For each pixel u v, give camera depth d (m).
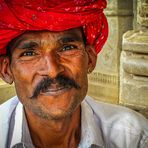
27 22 0.89
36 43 0.92
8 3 0.90
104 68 3.97
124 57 2.59
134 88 2.57
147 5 2.63
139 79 2.56
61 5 0.90
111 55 3.89
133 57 2.54
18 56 0.94
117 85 3.88
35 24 0.89
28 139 1.09
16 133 1.10
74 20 0.92
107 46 3.91
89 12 0.96
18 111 1.11
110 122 1.23
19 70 0.94
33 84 0.93
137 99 2.58
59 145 1.11
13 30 0.92
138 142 1.21
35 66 0.92
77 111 1.09
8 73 1.02
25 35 0.92
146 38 2.51
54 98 0.92
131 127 1.22
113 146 1.21
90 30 1.03
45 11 0.89
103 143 1.19
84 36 1.04
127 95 2.62
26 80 0.94
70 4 0.90
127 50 2.55
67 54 0.94
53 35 0.92
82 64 0.96
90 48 1.09
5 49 0.99
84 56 0.97
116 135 1.21
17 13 0.90
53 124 1.03
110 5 3.79
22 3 0.89
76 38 0.95
